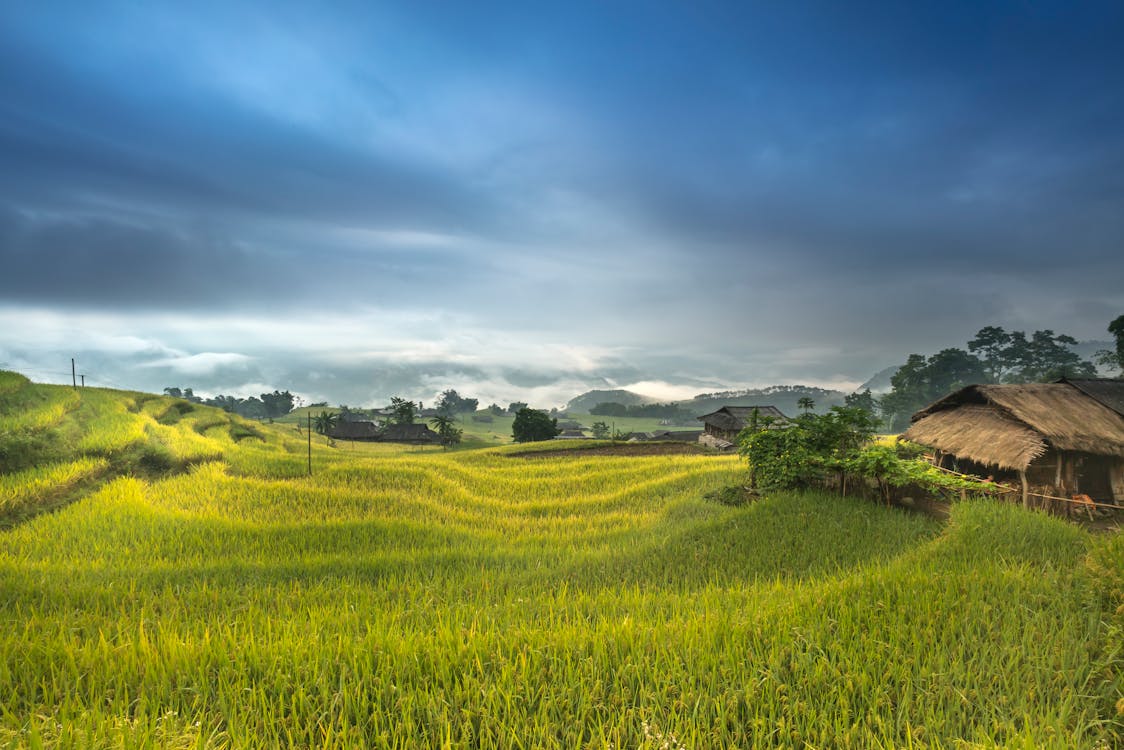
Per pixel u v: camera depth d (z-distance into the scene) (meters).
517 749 4.31
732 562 12.88
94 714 4.51
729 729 4.57
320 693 5.00
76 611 8.79
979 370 141.75
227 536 17.16
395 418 136.00
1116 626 5.32
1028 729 4.01
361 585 11.92
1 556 13.27
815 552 13.01
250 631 6.91
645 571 12.68
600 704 4.75
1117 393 20.66
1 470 21.73
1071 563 9.52
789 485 19.23
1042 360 136.62
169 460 28.84
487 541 18.14
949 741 4.10
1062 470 18.45
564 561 14.33
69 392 40.34
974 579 7.45
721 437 58.44
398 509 22.91
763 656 5.46
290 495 23.84
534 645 5.92
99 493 20.91
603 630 6.32
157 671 5.52
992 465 18.17
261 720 4.61
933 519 15.64
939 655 5.24
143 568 13.12
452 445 114.69
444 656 5.62
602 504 24.95
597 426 147.38
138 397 53.69
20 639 6.28
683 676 5.09
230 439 48.41
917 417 24.25
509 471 35.34
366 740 4.42
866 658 5.32
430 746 4.30
